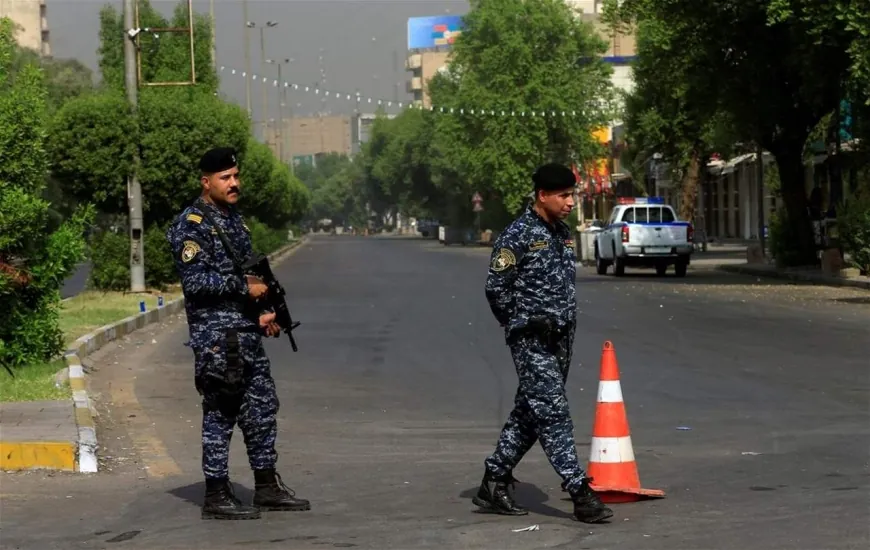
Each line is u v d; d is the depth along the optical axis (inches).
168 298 1652.3
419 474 515.8
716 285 1780.3
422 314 1363.2
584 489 411.8
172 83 1759.4
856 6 1520.7
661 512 427.5
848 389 735.7
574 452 416.8
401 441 605.6
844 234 1707.7
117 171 1673.2
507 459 429.1
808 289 1642.5
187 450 585.6
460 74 4500.5
